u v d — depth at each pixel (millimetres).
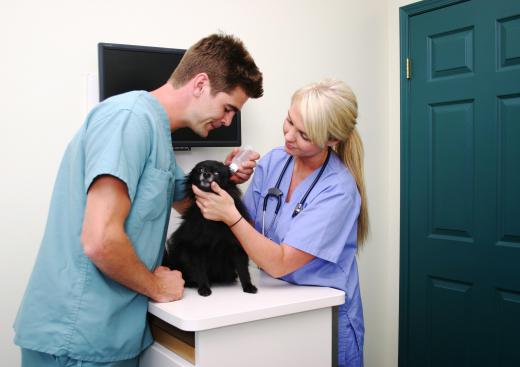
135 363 1343
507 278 2279
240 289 1397
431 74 2584
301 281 1485
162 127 1238
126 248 1089
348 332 1512
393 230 2797
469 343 2430
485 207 2363
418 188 2654
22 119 1697
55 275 1152
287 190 1616
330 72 2510
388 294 2795
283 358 1240
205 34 2064
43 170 1742
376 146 2736
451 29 2484
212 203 1301
